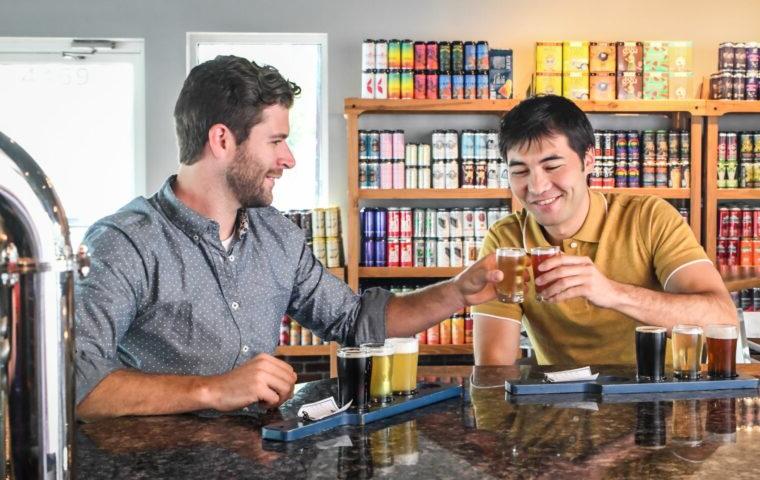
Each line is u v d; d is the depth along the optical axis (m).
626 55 4.48
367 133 4.48
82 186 4.86
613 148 4.56
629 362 2.18
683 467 1.10
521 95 4.80
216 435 1.32
